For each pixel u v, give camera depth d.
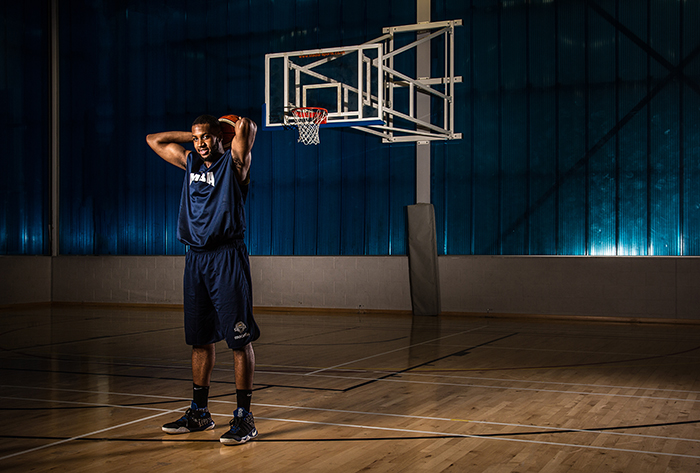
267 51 13.79
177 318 11.82
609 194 11.61
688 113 11.17
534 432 3.90
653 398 4.93
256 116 13.85
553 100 11.97
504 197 12.22
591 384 5.51
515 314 11.96
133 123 14.64
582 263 11.59
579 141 11.80
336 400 4.84
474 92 12.43
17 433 3.88
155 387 5.36
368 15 13.14
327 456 3.41
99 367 6.40
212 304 3.85
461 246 12.46
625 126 11.54
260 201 13.79
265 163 13.76
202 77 14.23
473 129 12.41
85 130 14.94
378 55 10.32
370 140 13.02
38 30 14.91
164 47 14.48
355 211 13.14
